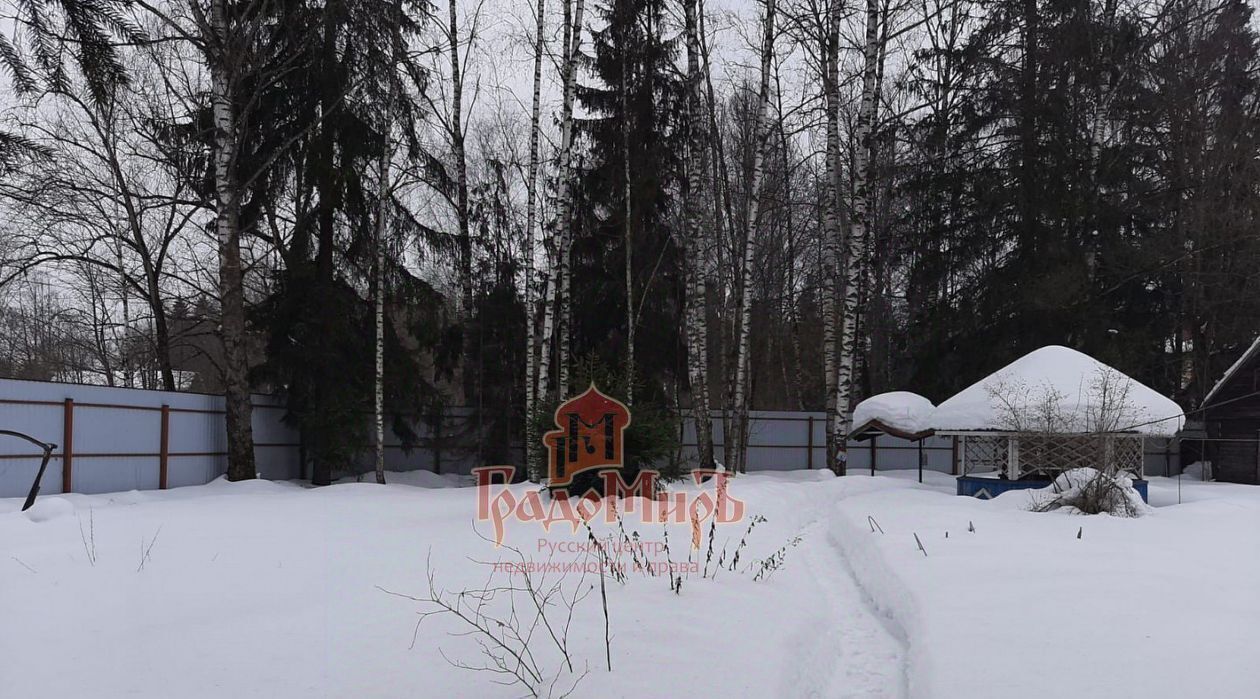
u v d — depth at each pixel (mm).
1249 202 24625
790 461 26844
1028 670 4660
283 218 20734
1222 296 25312
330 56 18469
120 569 7383
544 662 4684
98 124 19969
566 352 19719
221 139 17406
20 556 8055
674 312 22422
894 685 5078
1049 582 6922
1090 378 16312
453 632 5258
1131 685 4367
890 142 25734
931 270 25188
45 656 4758
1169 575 7188
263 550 8438
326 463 20016
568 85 18344
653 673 4500
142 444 16969
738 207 26547
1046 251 23531
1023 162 23969
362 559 7824
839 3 18812
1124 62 24453
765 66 19016
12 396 14352
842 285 30156
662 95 21156
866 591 7883
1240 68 25438
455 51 23281
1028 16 24031
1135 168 25266
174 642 5027
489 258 23141
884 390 33188
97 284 27234
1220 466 23453
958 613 5980
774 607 6109
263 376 19688
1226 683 4344
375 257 20266
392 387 21016
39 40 10344
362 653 4828
